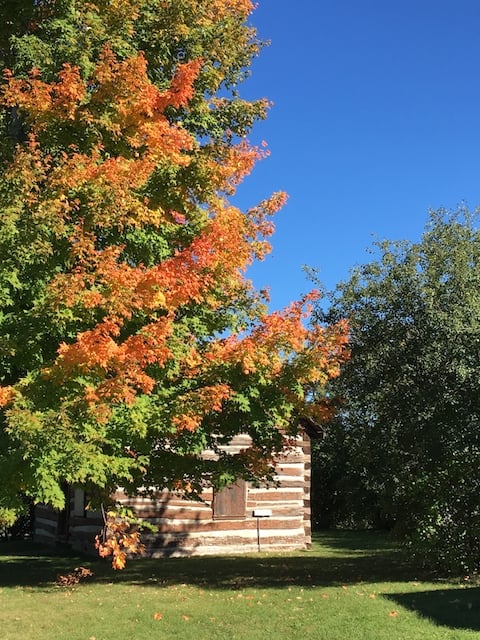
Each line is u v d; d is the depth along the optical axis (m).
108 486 7.93
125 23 8.20
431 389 11.40
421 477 12.11
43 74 7.62
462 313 11.21
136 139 7.31
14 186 6.25
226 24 9.55
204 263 6.69
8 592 10.84
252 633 7.39
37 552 17.66
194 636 7.40
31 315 6.07
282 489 18.34
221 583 11.59
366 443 12.51
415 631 7.02
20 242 5.98
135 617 8.55
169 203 7.90
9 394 5.86
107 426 6.59
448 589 9.94
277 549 17.92
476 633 6.86
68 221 6.64
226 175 8.23
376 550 18.83
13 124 8.33
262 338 7.85
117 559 7.80
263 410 8.27
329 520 33.59
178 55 9.20
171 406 7.05
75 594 10.57
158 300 6.22
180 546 16.72
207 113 9.24
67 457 5.84
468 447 11.16
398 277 12.83
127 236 7.35
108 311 6.12
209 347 8.06
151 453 8.64
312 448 32.72
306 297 8.20
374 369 12.68
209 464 9.30
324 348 8.16
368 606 8.48
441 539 12.03
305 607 8.76
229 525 17.47
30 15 8.05
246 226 8.87
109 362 5.93
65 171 6.50
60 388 6.02
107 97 7.34
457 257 12.28
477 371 10.67
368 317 12.99
